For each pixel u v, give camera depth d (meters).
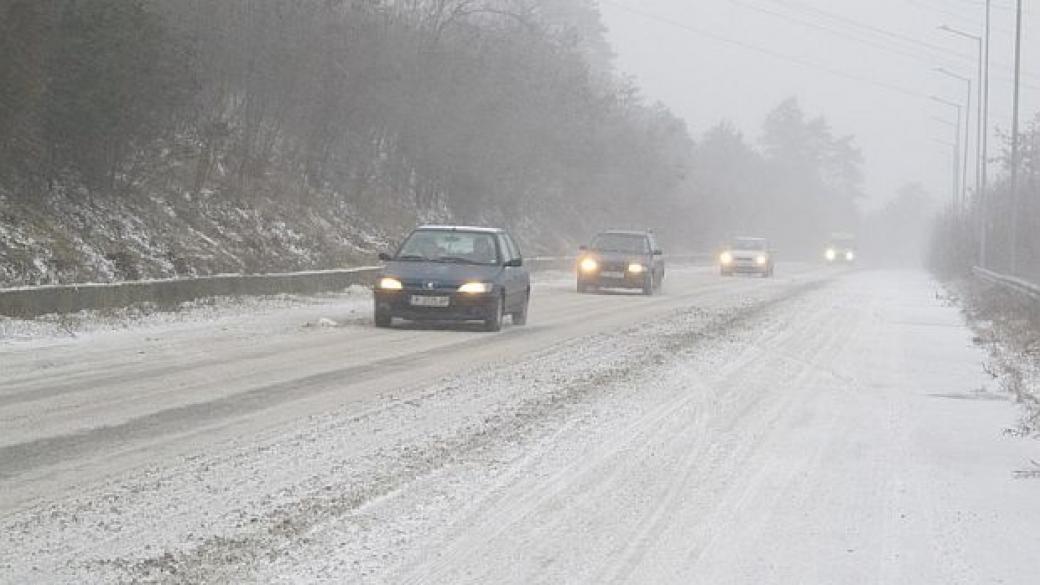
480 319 36.56
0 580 11.16
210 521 13.38
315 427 19.22
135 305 37.62
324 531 13.07
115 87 41.00
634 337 36.28
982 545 13.54
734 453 18.48
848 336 40.12
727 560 12.59
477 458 17.19
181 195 52.09
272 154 63.03
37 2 35.66
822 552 13.03
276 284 47.53
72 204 43.03
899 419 22.58
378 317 37.00
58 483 14.95
